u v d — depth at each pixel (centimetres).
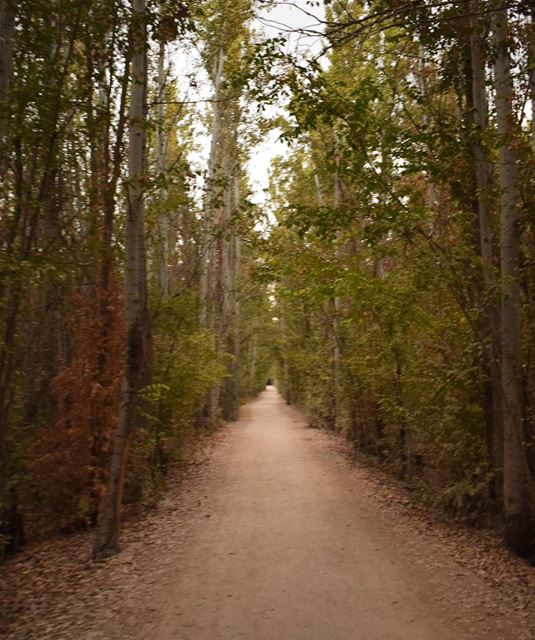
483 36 750
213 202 1134
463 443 842
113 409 858
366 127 774
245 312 3738
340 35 654
